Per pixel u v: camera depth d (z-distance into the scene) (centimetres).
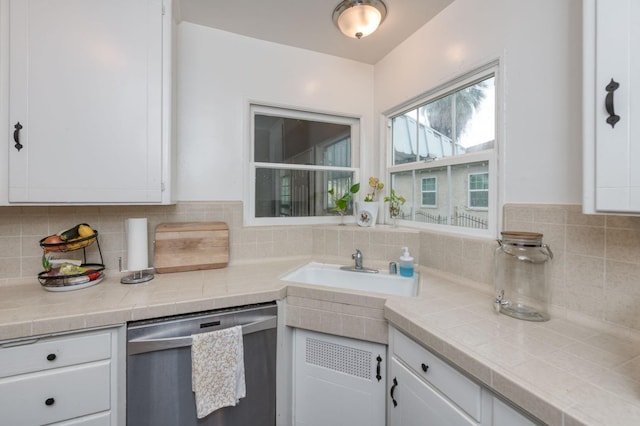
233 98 186
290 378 143
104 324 106
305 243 206
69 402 103
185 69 174
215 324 122
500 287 117
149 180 140
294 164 212
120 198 135
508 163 125
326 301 132
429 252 170
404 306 113
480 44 138
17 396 97
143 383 112
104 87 131
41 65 122
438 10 160
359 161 228
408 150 200
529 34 117
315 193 219
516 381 67
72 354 104
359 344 128
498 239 126
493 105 139
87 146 129
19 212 141
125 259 160
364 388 127
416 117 192
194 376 115
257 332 130
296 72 203
